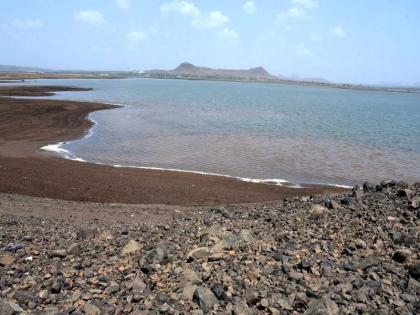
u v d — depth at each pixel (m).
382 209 10.29
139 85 140.75
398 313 5.81
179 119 46.78
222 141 32.50
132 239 8.97
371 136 38.97
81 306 5.86
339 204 11.14
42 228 10.70
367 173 23.34
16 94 69.88
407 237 8.07
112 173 20.98
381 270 6.98
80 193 17.25
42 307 5.93
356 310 5.84
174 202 16.58
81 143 29.70
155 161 24.80
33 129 34.56
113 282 6.67
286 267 7.02
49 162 23.11
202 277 6.76
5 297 6.16
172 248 8.02
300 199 13.30
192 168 23.20
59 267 7.45
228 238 8.10
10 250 8.34
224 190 18.59
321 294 6.23
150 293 6.27
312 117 55.41
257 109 64.69
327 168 24.22
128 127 38.41
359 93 171.50
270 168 23.77
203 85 171.50
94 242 8.98
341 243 8.23
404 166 25.48
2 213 12.52
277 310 5.80
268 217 10.38
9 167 21.00
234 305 5.91
